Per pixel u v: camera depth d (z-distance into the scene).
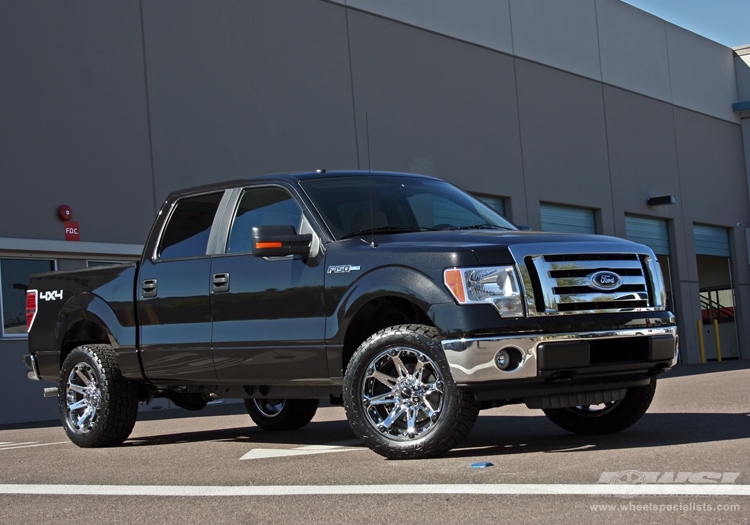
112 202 16.09
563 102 25.23
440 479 4.63
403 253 5.66
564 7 25.78
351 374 5.62
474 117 22.72
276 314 6.21
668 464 4.70
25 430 11.59
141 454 6.71
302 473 5.18
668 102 28.97
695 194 29.47
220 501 4.44
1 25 15.11
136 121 16.56
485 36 23.31
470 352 5.27
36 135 15.28
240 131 18.05
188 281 6.80
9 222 14.81
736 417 7.08
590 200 25.61
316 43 19.59
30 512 4.47
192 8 17.59
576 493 4.04
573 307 5.47
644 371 5.79
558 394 5.58
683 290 28.33
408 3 21.56
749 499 3.76
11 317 14.82
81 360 7.49
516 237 5.68
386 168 20.56
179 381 6.98
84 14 16.11
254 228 6.02
